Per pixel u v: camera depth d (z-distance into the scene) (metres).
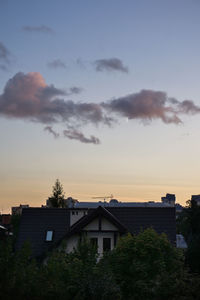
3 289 12.14
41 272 13.68
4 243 13.58
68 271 15.59
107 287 15.44
